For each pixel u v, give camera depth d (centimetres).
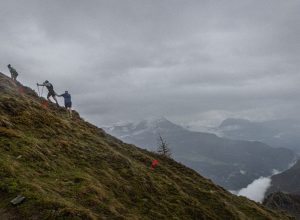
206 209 2541
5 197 1367
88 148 2444
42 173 1703
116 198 1891
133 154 3173
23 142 1916
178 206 2252
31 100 3145
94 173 2055
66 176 1780
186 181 3130
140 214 1856
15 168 1580
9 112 2389
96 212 1544
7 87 3234
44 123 2494
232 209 2816
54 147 2138
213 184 3616
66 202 1440
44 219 1293
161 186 2477
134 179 2297
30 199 1364
